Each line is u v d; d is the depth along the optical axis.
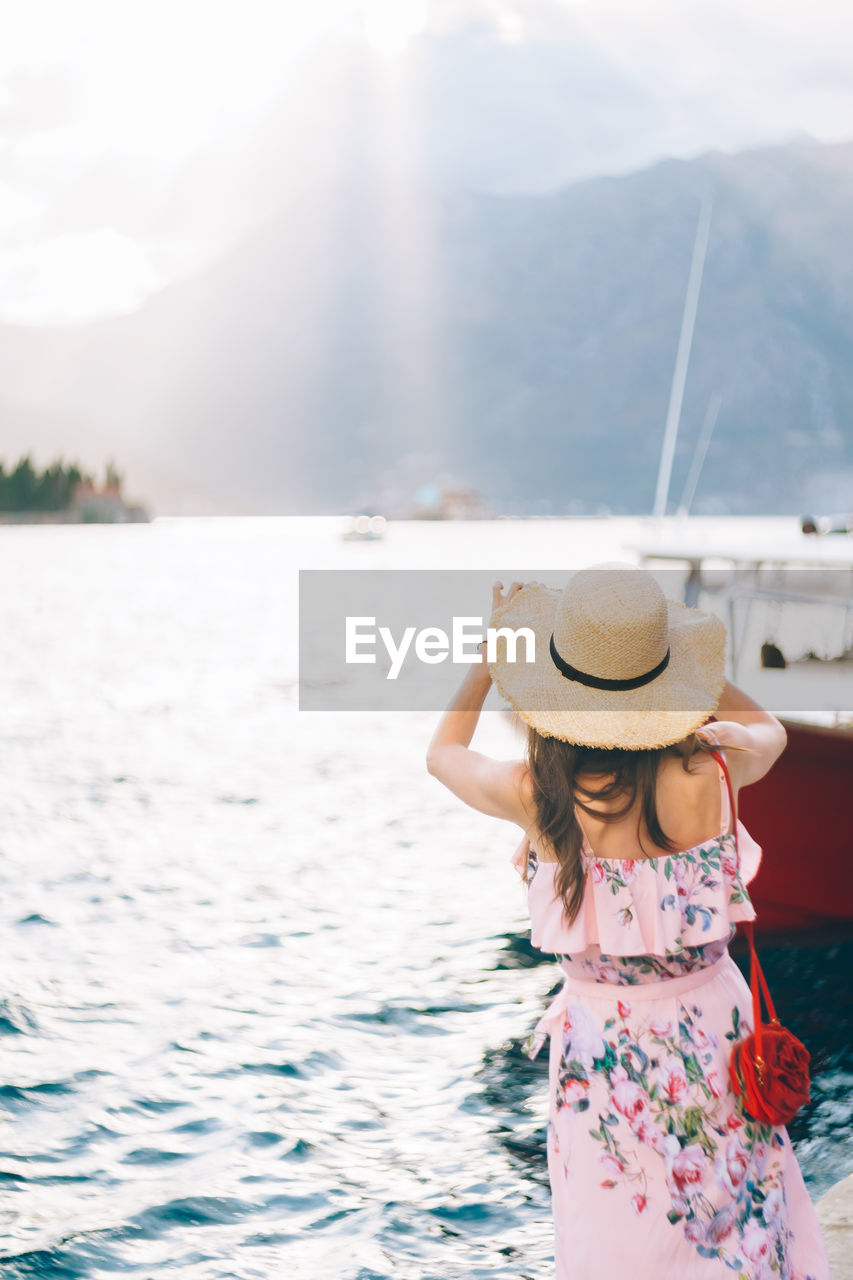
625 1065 1.99
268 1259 3.48
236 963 6.26
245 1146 4.21
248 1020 5.44
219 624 33.62
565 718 1.94
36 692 19.56
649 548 7.36
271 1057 4.99
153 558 81.50
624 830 2.00
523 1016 5.41
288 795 11.06
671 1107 1.96
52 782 11.77
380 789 11.30
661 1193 1.94
